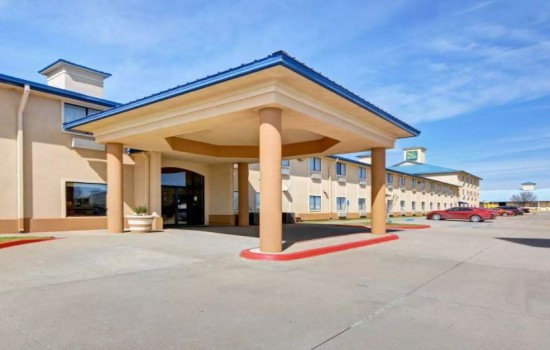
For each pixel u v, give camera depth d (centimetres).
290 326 500
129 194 1883
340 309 578
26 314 532
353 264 966
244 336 463
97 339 447
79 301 596
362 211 4166
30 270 821
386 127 1577
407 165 7806
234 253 1077
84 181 1722
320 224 2545
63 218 1639
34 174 1560
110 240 1303
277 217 1034
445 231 2164
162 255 1029
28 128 1551
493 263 1017
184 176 2255
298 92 1089
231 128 1559
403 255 1139
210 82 1029
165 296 632
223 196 2327
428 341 457
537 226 2773
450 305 610
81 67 1872
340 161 3762
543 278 826
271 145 1034
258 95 1031
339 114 1308
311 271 861
